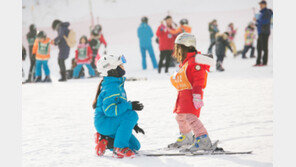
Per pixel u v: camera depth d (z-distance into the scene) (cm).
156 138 996
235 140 916
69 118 1339
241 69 2578
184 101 827
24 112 1471
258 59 2705
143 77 2406
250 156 768
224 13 4875
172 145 873
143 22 2986
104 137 845
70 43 2517
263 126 1050
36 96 1870
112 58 828
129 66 3228
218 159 752
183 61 846
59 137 1060
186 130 870
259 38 2673
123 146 812
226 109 1324
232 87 1808
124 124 817
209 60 812
